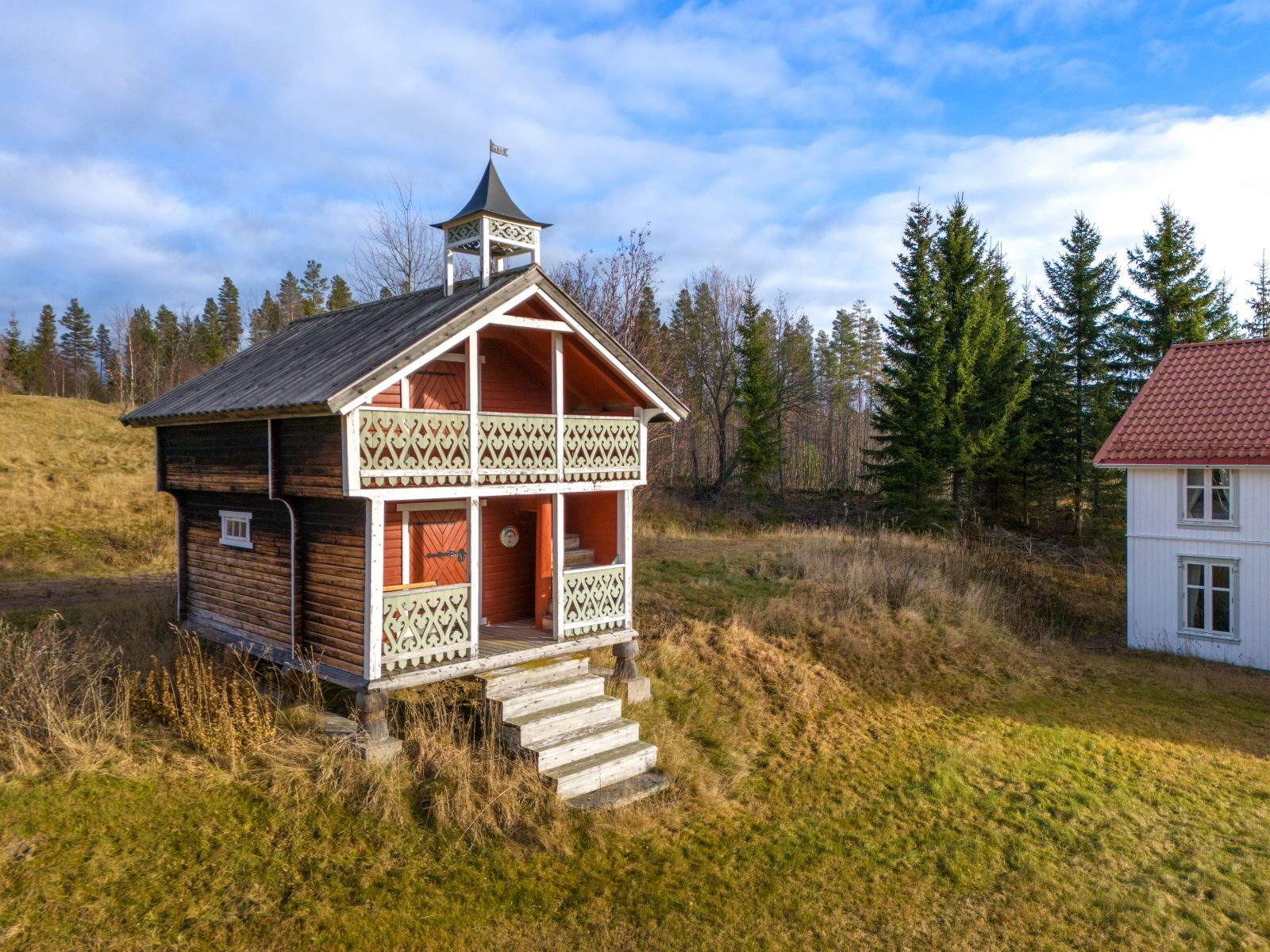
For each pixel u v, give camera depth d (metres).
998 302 35.16
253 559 11.57
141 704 9.55
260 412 9.68
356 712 9.64
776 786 10.57
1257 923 7.85
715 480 46.94
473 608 10.34
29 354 68.06
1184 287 32.06
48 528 21.03
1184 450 18.70
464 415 10.09
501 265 12.56
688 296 49.53
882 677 15.03
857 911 7.84
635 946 7.06
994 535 32.03
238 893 7.02
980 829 9.63
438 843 8.15
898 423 32.84
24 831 7.17
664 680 13.02
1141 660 18.11
